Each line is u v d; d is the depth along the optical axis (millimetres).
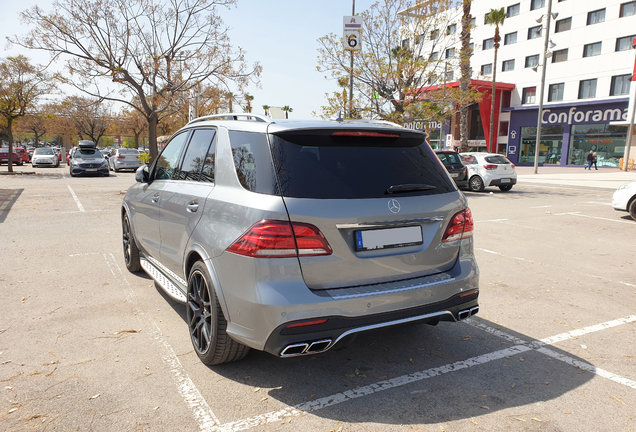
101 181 19469
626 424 2564
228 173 3031
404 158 3037
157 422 2521
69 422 2502
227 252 2729
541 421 2582
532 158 43375
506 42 44750
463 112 26000
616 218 10391
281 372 3127
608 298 4867
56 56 14188
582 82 39000
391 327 2785
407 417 2605
